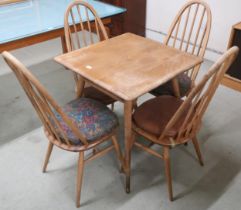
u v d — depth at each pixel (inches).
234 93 99.5
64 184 67.2
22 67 44.0
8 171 70.7
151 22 135.2
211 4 109.4
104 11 92.4
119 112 90.5
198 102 56.5
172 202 62.5
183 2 116.4
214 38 115.6
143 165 71.9
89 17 87.2
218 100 95.9
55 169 71.1
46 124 55.2
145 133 58.0
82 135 53.2
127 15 131.0
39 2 104.7
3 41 71.7
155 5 128.4
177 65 58.3
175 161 72.9
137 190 65.4
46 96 46.2
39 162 73.3
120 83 51.9
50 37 82.4
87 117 59.9
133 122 60.3
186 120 53.0
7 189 66.1
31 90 47.9
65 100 97.7
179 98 68.5
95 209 61.3
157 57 61.6
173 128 56.4
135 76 54.2
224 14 107.7
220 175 68.9
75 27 79.5
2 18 88.2
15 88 104.9
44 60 125.2
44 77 112.0
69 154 75.4
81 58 61.3
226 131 82.3
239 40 90.0
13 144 79.0
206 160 73.0
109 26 139.6
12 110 93.1
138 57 61.4
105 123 58.5
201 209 60.9
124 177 68.8
